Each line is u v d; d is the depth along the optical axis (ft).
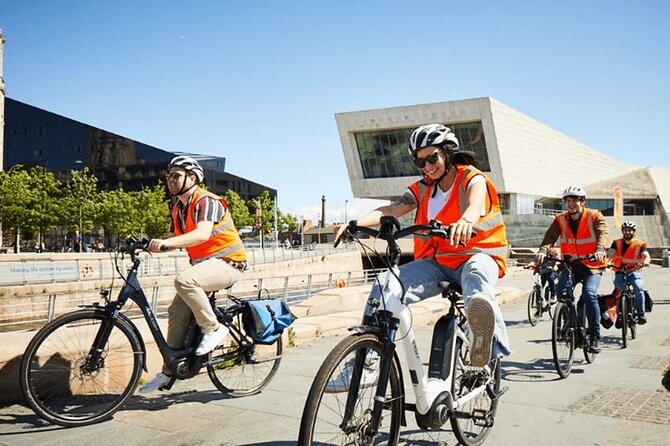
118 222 192.24
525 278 80.28
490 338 10.52
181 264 101.40
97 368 14.53
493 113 218.38
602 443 12.63
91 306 14.37
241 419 14.65
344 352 9.05
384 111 231.50
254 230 271.90
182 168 16.03
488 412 12.09
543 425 13.91
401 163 235.61
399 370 10.48
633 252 27.63
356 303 42.83
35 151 232.73
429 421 10.61
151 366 18.63
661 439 12.82
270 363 18.47
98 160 245.04
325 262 133.80
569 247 21.53
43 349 15.48
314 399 8.68
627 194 294.25
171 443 12.96
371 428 9.61
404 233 10.15
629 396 16.55
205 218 15.72
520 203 243.19
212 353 16.71
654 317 35.45
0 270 66.69
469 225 10.10
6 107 227.61
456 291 11.57
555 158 281.54
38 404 13.56
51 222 176.14
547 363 21.71
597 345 21.12
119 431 13.76
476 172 11.60
